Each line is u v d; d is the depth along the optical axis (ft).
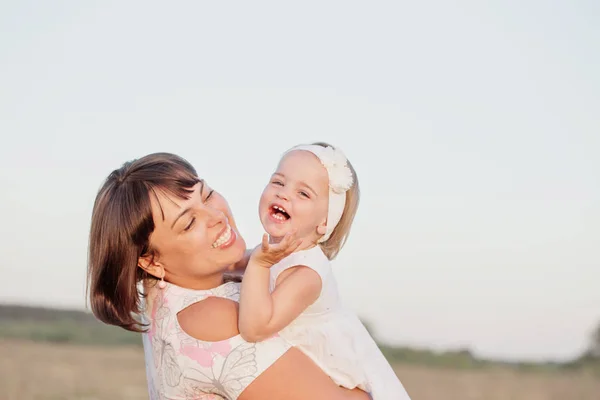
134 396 34.71
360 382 9.24
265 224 10.25
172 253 9.16
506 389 49.65
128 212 9.00
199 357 8.78
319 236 10.39
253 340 8.73
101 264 9.23
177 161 9.65
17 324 58.18
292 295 9.04
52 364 43.21
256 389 8.63
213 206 9.52
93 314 9.53
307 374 8.84
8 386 35.55
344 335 9.50
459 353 62.44
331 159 10.39
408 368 58.90
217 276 9.68
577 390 51.11
